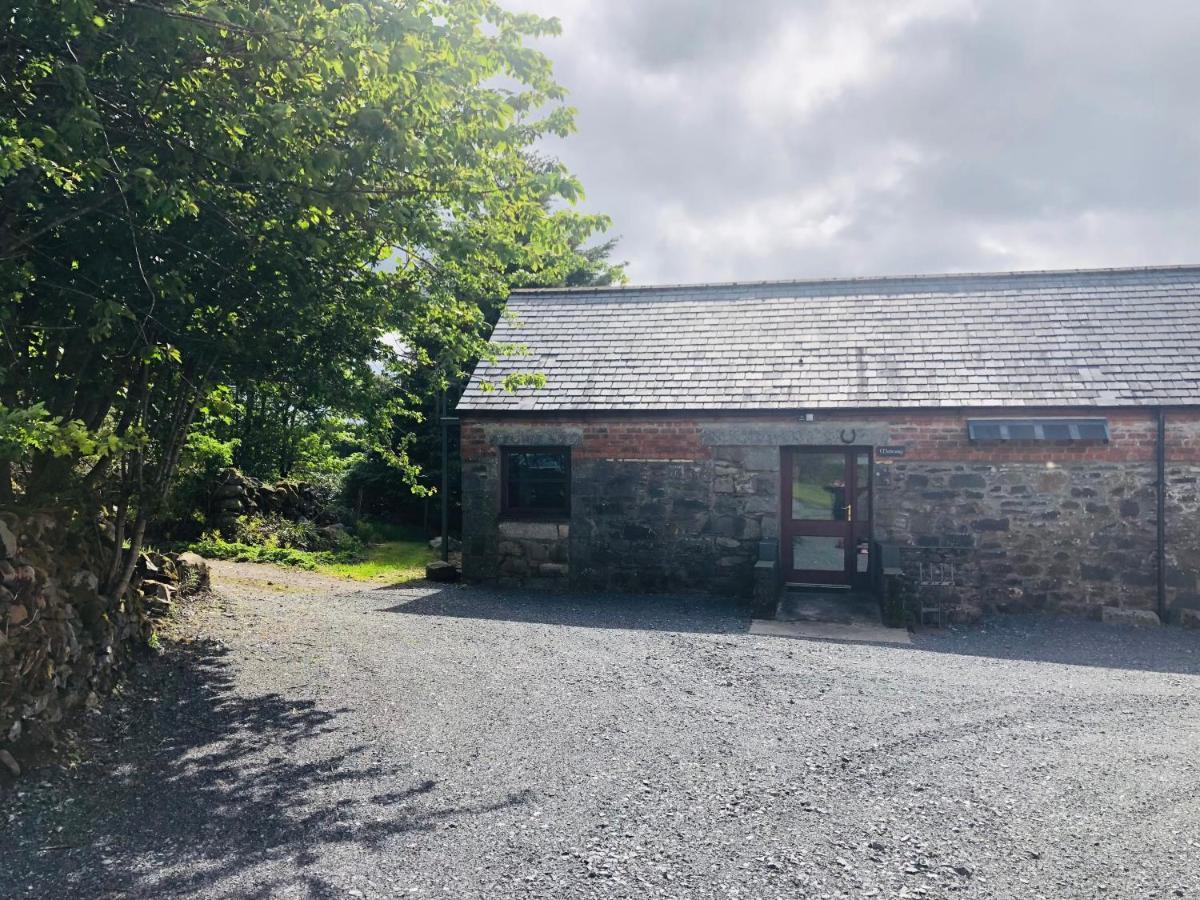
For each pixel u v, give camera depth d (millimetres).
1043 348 12469
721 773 5570
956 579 11719
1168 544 11172
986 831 4750
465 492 13398
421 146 5844
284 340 7340
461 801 5102
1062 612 11461
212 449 12375
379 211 6445
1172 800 5168
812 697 7262
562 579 13078
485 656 8492
